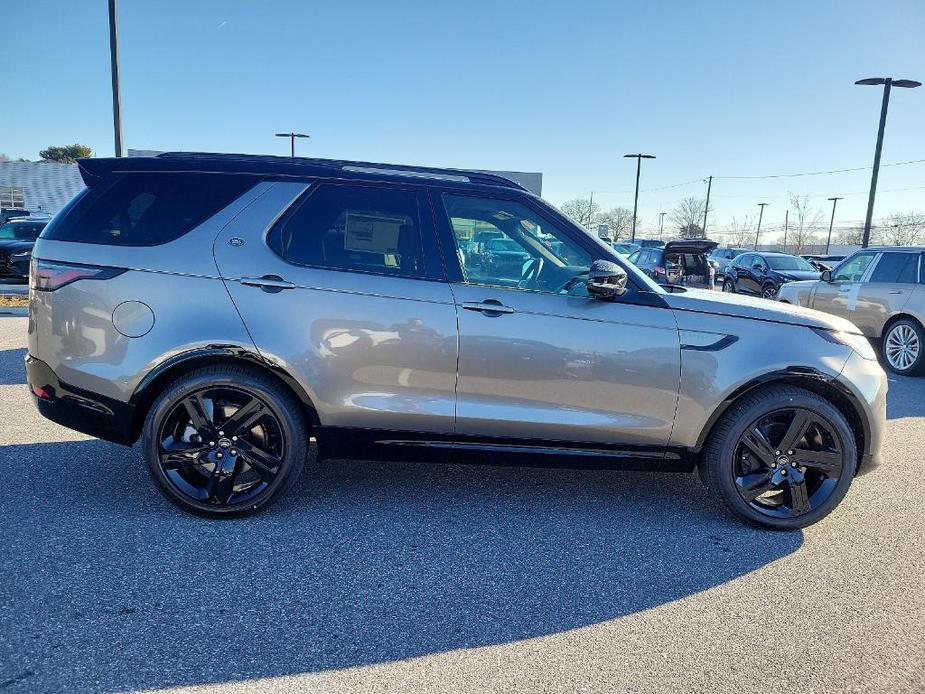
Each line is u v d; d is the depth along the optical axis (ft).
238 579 9.84
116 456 14.62
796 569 10.74
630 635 8.83
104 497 12.46
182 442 11.66
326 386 11.44
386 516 12.24
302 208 11.62
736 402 11.98
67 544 10.64
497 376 11.56
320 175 11.78
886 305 30.17
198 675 7.72
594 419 11.80
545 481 14.26
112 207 11.54
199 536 11.12
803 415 11.89
